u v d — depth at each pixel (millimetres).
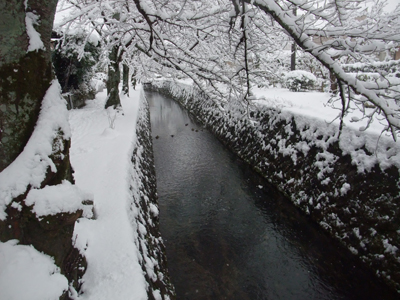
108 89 9953
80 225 2674
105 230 2809
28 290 1471
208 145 11148
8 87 1565
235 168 8617
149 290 2363
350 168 4910
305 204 5809
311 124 6207
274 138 7613
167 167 8914
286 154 6859
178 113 18797
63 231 1880
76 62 9922
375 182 4375
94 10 3621
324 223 5195
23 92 1656
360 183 4645
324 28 2527
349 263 4418
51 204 1672
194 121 15938
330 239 4961
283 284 4176
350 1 2275
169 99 26547
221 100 4367
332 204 5129
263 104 8562
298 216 5793
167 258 4668
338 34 2488
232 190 7207
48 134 1772
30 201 1611
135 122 8117
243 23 2701
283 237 5238
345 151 5078
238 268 4492
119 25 4008
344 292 4000
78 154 5234
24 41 1598
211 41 4516
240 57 4738
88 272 2289
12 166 1631
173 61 4066
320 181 5547
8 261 1517
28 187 1628
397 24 2553
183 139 12172
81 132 7055
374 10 2670
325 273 4344
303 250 4867
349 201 4781
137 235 3047
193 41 4773
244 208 6320
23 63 1609
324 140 5695
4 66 1523
